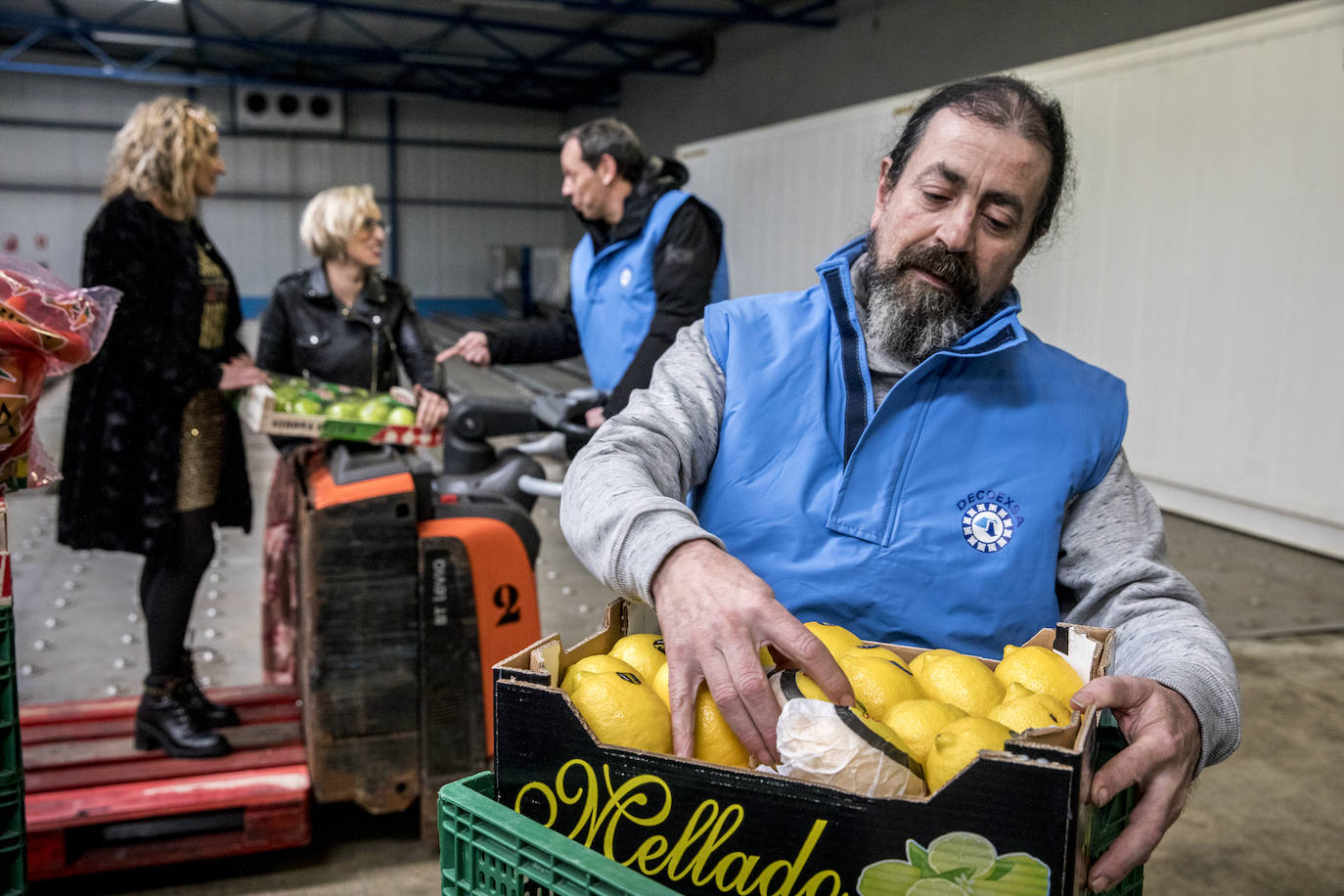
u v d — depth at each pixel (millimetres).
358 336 2945
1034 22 9016
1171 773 790
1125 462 1221
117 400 2199
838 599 1128
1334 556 5180
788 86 13297
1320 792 2805
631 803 698
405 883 2252
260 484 6469
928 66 10516
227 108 19797
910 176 1103
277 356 2953
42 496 6074
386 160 21000
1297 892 2357
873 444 1135
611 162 2695
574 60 17625
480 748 2359
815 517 1136
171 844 2188
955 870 619
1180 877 2410
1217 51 5449
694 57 15586
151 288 2201
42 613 4168
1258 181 5320
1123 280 6117
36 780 2260
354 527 2199
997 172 1048
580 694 751
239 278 20250
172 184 2229
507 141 21844
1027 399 1164
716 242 2648
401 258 21438
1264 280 5348
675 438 1078
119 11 15250
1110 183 6133
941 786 625
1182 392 5867
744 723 718
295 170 20359
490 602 2316
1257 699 3396
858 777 649
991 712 758
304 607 2266
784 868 655
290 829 2240
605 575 846
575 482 940
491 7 14453
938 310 1091
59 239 18906
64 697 3320
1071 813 595
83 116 18750
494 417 2703
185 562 2365
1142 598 1073
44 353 1289
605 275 2750
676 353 1206
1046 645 905
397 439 2502
